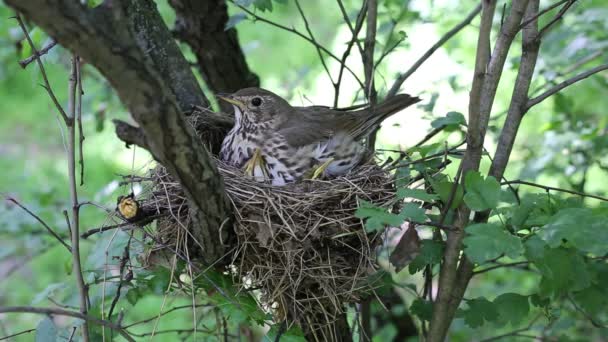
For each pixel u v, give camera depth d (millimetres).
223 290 3656
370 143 5168
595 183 6633
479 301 3748
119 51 2465
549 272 3395
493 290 5691
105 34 2420
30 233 5297
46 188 5598
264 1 4062
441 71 5461
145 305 6715
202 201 3285
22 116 9898
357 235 3811
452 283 3672
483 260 3006
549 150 5207
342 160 4777
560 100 5215
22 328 6770
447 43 5625
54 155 10094
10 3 2270
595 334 5172
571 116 5281
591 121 6129
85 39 2396
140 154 8070
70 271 4238
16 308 3062
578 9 5480
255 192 3826
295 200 3816
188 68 4379
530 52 3604
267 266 3709
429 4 5465
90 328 3955
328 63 8039
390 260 3561
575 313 5113
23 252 6160
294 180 4727
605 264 3924
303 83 6727
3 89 9070
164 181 3807
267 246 3645
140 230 3807
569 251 3479
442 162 4141
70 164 3523
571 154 5238
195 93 4395
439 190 3490
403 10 5020
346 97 7508
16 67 6098
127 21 2514
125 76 2537
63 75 7387
